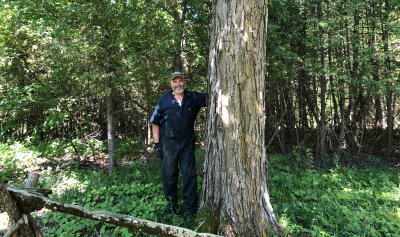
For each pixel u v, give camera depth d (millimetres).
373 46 5285
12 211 1722
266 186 2502
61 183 4246
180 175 4141
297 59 5605
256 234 2295
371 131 7668
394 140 7523
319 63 5602
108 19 4309
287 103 7602
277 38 5695
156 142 3006
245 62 2254
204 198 2586
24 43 5176
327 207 2998
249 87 2279
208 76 2566
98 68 4344
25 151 6328
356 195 3402
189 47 4852
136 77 4684
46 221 2781
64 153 6809
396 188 3768
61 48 4258
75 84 5379
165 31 4281
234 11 2236
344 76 5484
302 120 8008
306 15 6047
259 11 2268
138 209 2926
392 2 5629
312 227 2574
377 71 6043
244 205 2295
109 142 5105
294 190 3691
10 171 5055
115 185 4082
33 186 1961
